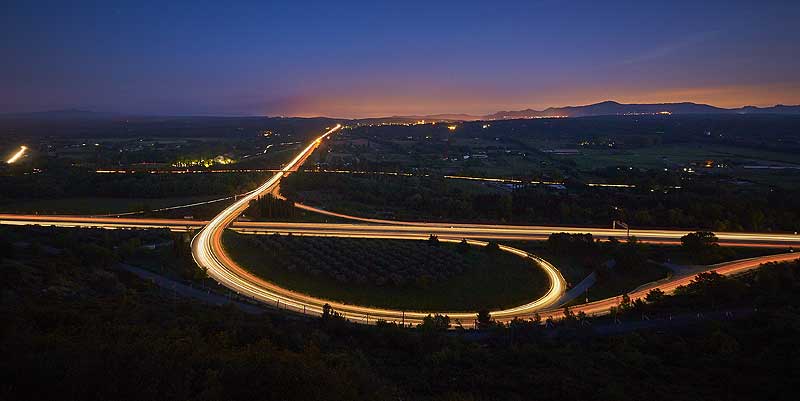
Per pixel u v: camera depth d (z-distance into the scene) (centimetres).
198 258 11506
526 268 11106
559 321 7950
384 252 11975
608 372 5353
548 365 5597
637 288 10000
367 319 8444
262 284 10012
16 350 3281
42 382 2841
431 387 4838
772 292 8119
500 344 6719
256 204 16462
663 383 4959
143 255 11406
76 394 2812
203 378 3325
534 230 14312
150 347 3609
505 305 9244
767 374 4984
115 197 18575
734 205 14788
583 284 10262
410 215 16300
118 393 2902
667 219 14488
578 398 4547
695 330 6806
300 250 11938
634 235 13500
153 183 19550
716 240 12038
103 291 8150
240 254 11919
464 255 11850
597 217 15188
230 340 5438
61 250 10656
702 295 8412
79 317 5297
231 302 8488
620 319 7788
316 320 7706
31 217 15012
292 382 3331
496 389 4791
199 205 17450
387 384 4669
